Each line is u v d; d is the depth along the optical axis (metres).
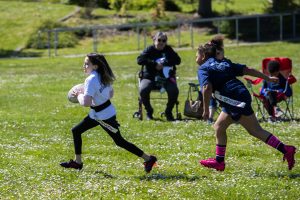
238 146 27.62
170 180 21.28
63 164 22.86
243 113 21.12
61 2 136.38
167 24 101.06
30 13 124.19
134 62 80.94
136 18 118.19
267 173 22.22
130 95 48.44
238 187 20.03
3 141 29.67
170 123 34.66
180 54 87.62
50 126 34.41
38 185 20.75
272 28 105.94
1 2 136.00
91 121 22.27
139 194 19.52
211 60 21.78
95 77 21.48
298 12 100.75
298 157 25.44
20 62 88.12
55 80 60.88
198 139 29.84
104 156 26.08
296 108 39.84
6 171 22.81
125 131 32.19
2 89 53.62
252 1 131.88
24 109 41.47
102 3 131.38
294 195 19.17
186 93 48.69
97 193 19.70
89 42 107.69
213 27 110.44
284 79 35.16
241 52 86.19
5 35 111.88
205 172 22.56
